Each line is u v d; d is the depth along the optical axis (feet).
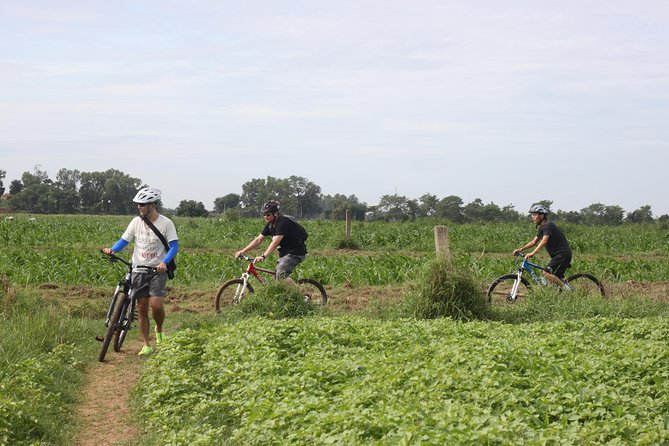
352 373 25.23
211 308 47.98
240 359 27.89
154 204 34.96
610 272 67.87
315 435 18.92
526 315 41.93
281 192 433.07
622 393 22.59
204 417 23.43
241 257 43.34
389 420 18.83
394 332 32.42
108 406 26.96
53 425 23.49
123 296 34.55
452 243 92.02
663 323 34.50
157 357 29.60
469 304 41.14
